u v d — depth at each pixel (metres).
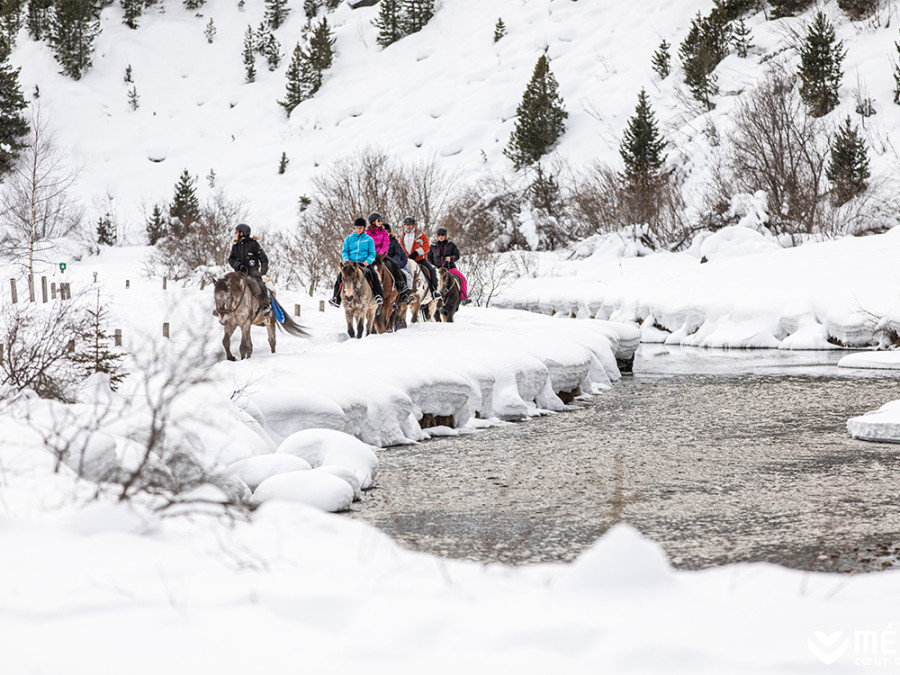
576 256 51.12
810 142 49.62
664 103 68.44
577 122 71.38
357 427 12.41
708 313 32.66
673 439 13.32
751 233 42.97
